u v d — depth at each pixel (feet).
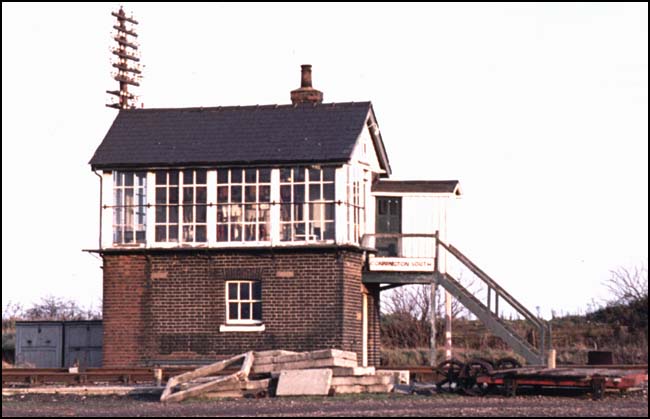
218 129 155.22
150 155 153.07
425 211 159.94
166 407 106.52
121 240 153.79
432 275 156.66
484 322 152.46
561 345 203.31
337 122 152.87
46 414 99.91
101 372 136.98
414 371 141.59
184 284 151.33
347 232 149.07
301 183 149.79
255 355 123.95
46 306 238.07
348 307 148.77
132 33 225.56
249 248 149.59
